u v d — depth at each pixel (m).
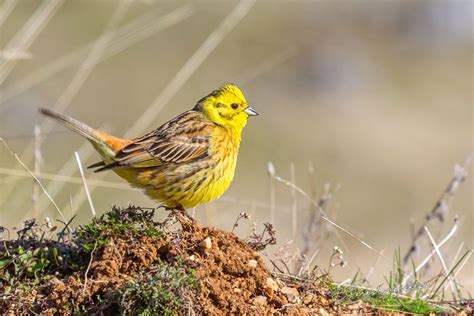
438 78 26.06
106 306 7.20
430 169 21.36
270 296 7.66
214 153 9.44
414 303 8.16
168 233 7.91
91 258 7.61
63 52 21.80
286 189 18.78
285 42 25.84
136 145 9.16
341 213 19.33
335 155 21.58
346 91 24.81
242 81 23.53
